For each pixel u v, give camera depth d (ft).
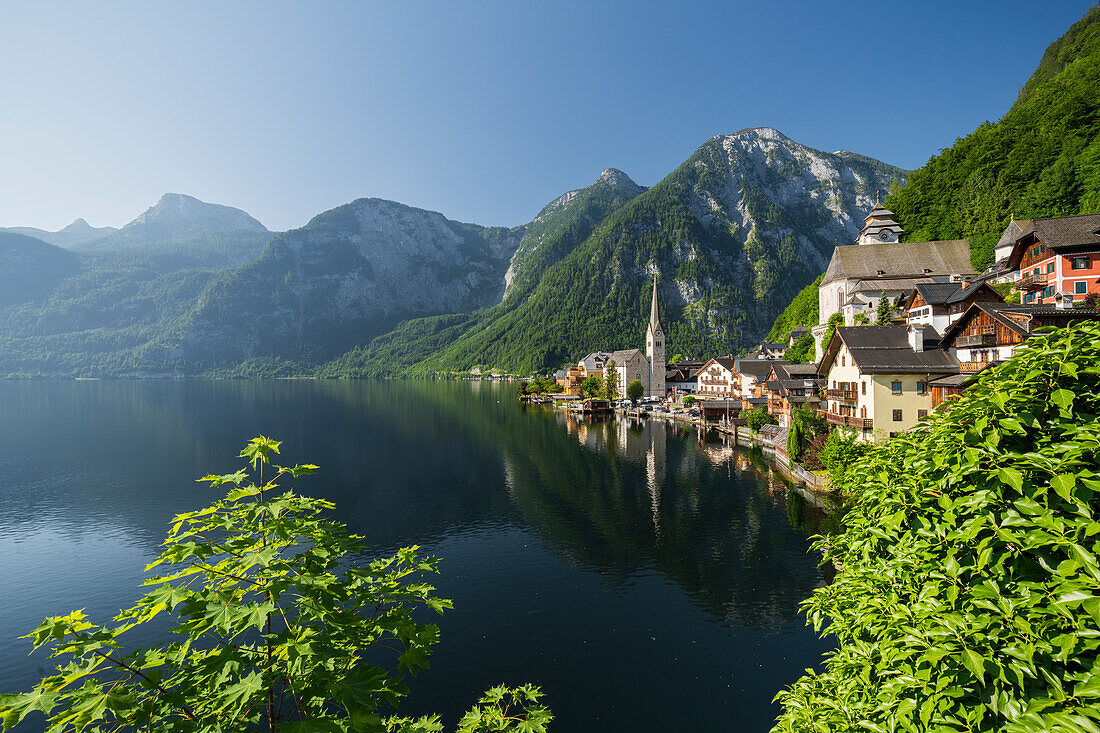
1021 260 219.82
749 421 301.02
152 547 154.51
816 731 29.27
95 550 152.46
